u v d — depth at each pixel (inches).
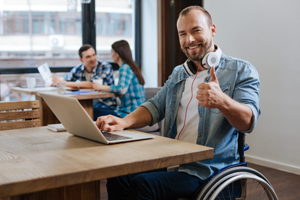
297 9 100.2
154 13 163.3
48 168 30.4
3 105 61.3
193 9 52.3
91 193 43.1
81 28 161.6
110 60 170.7
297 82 101.9
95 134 40.9
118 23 170.9
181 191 45.2
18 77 151.6
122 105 115.4
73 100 39.2
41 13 154.3
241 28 118.4
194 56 52.1
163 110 58.9
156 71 165.3
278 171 106.3
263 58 111.7
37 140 44.3
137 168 32.9
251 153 118.3
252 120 44.1
